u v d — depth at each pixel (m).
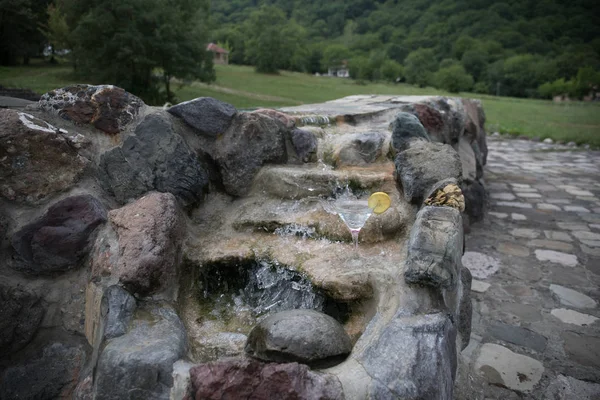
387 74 41.12
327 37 73.06
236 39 44.94
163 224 2.45
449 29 61.44
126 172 2.79
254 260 2.58
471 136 6.43
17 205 2.50
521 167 9.40
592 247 5.03
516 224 5.82
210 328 2.32
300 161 3.47
